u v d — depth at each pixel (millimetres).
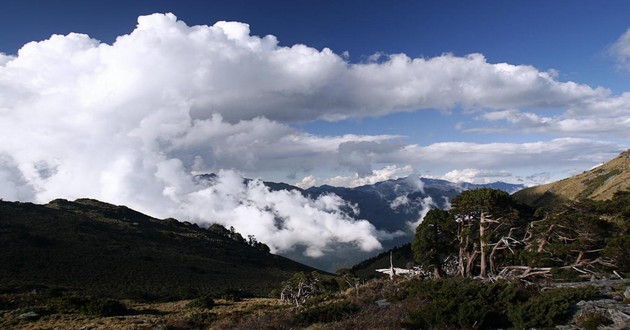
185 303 67938
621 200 35469
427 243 42656
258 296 95750
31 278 81750
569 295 19453
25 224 127562
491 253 38562
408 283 32031
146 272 104500
